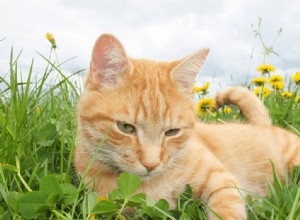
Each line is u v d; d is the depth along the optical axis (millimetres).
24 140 345
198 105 560
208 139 414
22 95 361
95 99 326
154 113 320
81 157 337
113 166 327
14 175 307
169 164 331
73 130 414
